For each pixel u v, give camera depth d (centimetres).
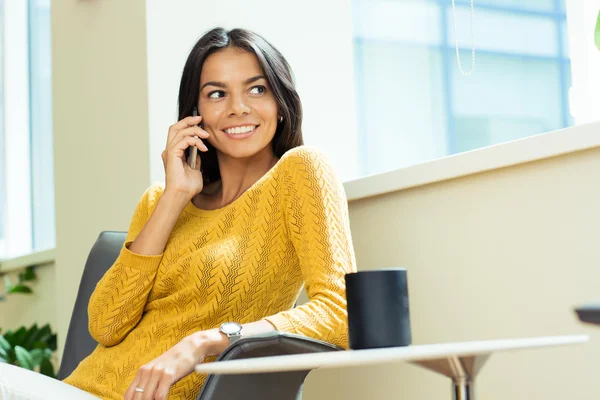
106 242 226
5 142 471
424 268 193
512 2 364
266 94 201
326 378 224
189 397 175
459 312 183
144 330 186
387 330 105
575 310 78
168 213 191
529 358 167
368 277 106
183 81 207
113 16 285
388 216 204
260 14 269
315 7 276
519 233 169
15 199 471
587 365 155
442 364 97
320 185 176
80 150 313
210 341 154
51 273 415
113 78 286
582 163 156
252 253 181
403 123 344
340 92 276
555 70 366
